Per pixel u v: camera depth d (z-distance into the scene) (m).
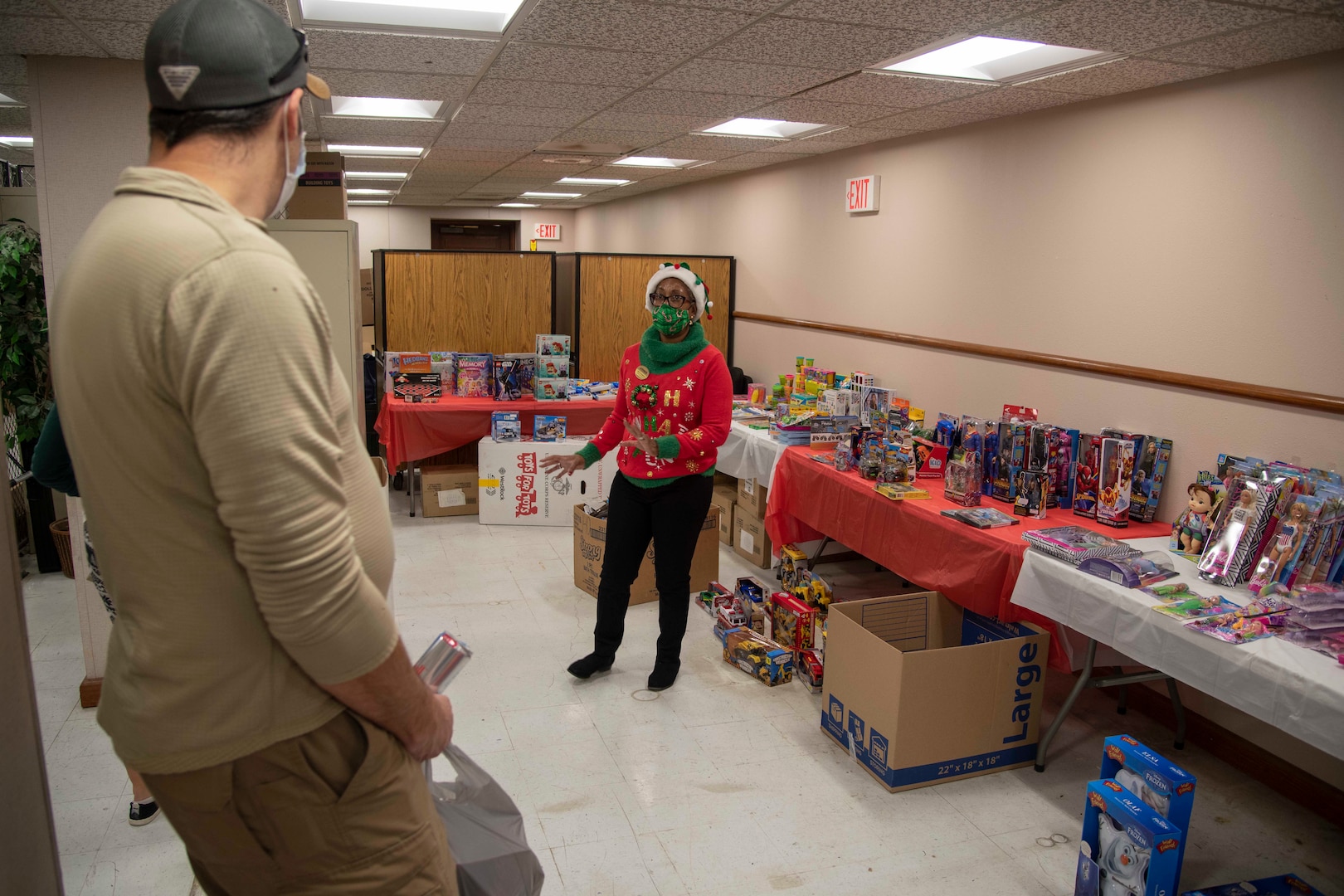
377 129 4.68
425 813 0.98
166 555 0.77
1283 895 1.92
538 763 2.56
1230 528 2.37
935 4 2.24
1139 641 2.17
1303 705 1.78
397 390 5.11
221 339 0.71
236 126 0.81
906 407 4.05
